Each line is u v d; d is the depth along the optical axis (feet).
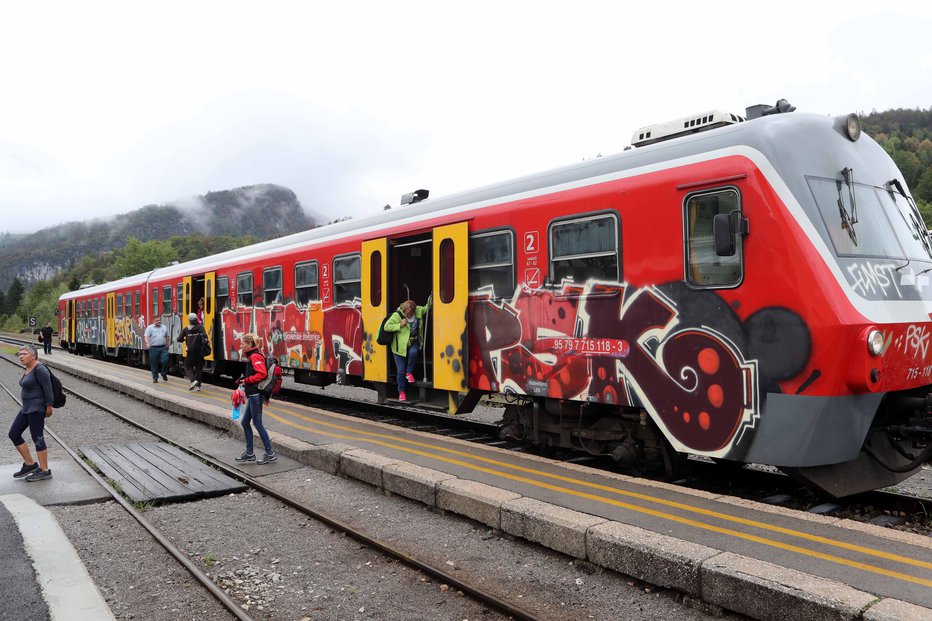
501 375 26.94
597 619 13.39
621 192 22.20
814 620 11.40
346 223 38.65
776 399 17.83
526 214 25.79
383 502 21.85
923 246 21.45
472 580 15.53
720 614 12.96
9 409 49.03
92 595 14.57
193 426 38.40
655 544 14.26
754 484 23.09
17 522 19.74
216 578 16.35
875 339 17.12
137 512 21.11
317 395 50.44
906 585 11.78
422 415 39.86
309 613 14.33
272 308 45.47
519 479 20.52
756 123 19.40
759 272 18.31
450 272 29.68
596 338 22.89
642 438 23.08
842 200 18.98
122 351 84.89
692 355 19.89
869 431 19.63
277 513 21.49
